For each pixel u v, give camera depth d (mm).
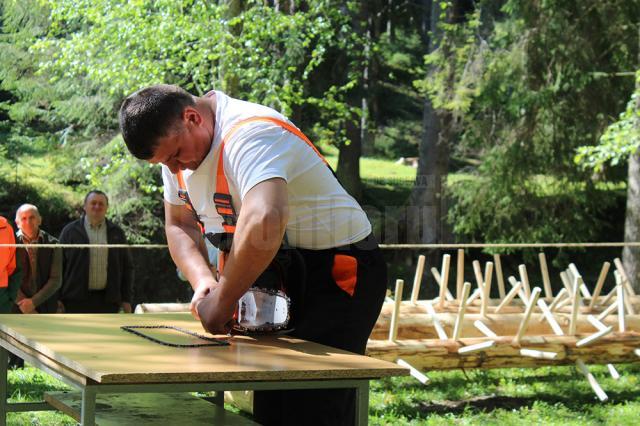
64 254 8352
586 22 16719
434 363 6762
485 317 7570
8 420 5879
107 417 3234
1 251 7332
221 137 3045
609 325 7820
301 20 11898
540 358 7016
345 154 22188
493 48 17781
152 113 2975
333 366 2658
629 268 15031
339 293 3242
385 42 24422
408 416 6652
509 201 17438
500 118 17719
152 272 18047
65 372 2654
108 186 16891
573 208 17797
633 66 16781
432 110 20406
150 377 2402
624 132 10852
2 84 18078
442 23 18047
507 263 21984
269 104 12414
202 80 11516
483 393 7504
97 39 11539
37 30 17375
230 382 2529
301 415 3158
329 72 19828
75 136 18594
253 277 2988
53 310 8297
